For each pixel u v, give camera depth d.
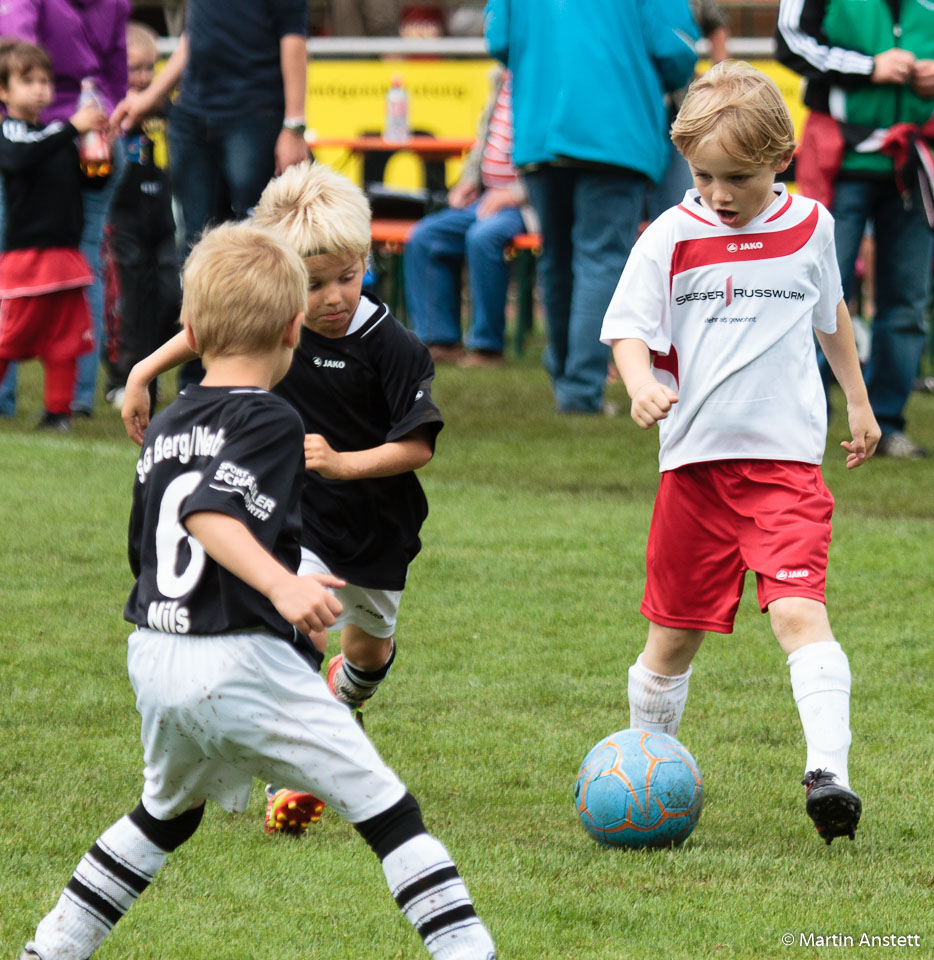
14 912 11.85
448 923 10.03
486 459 32.06
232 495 10.00
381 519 14.61
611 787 13.49
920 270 32.22
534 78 34.00
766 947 11.47
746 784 15.29
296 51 31.67
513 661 19.30
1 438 33.00
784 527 13.80
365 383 14.39
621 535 25.94
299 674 10.33
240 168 32.38
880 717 17.36
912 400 41.59
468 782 15.22
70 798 14.41
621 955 11.27
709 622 14.38
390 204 49.03
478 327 45.22
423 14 60.94
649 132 33.56
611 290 35.44
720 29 38.34
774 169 14.02
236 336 10.70
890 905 12.27
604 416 37.09
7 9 33.66
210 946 11.38
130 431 14.48
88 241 34.44
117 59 35.69
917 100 30.14
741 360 14.11
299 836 13.84
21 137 31.89
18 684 17.92
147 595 10.36
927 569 23.95
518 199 44.59
